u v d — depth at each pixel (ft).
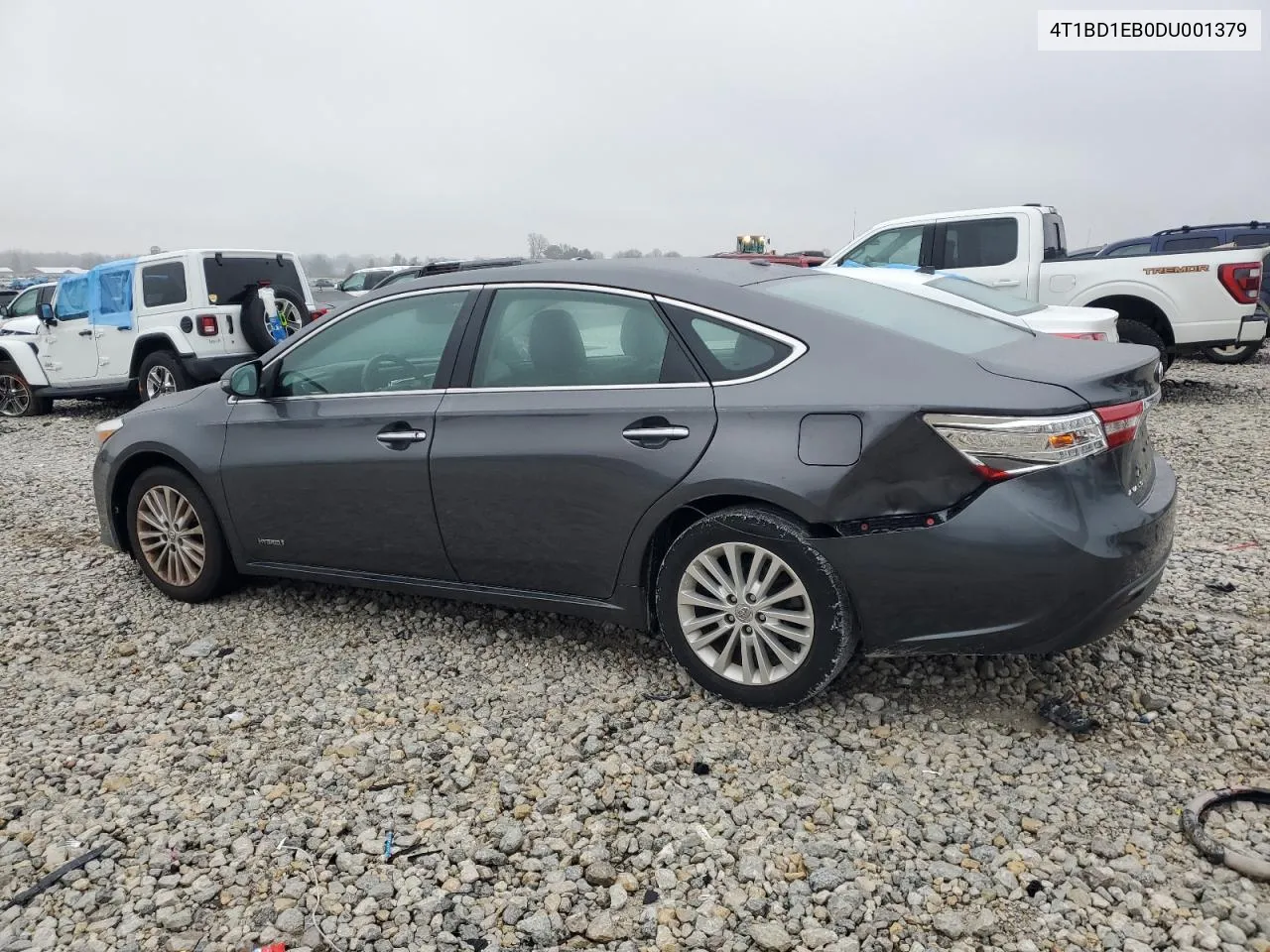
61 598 16.24
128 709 12.15
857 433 10.06
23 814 9.91
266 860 9.04
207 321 36.42
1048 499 9.60
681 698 11.77
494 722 11.43
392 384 13.28
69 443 34.22
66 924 8.29
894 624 10.29
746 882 8.54
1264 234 50.01
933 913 8.05
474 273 12.96
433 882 8.69
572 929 8.06
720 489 10.70
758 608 10.91
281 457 13.84
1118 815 9.19
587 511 11.63
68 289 39.68
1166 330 32.24
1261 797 9.25
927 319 11.84
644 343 11.51
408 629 14.28
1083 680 11.74
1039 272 32.91
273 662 13.35
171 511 15.38
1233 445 25.31
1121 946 7.61
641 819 9.46
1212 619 13.30
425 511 12.78
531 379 12.16
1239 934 7.60
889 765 10.20
